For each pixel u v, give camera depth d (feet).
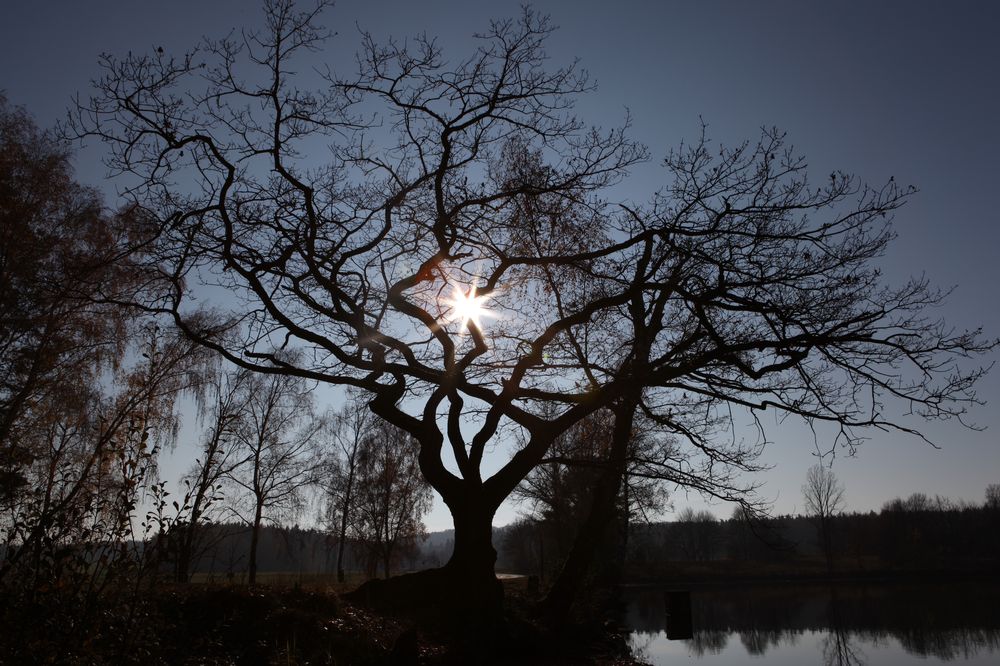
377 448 144.56
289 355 64.95
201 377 81.61
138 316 66.85
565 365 57.21
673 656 66.49
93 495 26.16
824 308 47.65
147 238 48.08
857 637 81.51
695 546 309.42
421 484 146.92
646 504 70.03
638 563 234.58
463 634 46.60
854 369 48.65
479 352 51.42
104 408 70.90
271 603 40.83
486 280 54.29
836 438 50.88
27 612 23.65
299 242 45.73
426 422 51.16
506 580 140.56
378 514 143.02
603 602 95.76
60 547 25.44
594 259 52.42
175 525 25.90
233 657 34.14
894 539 282.36
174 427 78.74
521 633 50.78
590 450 74.13
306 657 36.81
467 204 48.14
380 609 50.96
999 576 223.10
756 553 275.59
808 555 295.28
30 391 66.80
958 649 71.97
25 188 72.95
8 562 24.57
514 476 52.11
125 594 26.68
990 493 316.19
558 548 132.46
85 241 74.02
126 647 25.13
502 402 53.21
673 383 55.42
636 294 50.49
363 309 49.39
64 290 50.96
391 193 49.83
